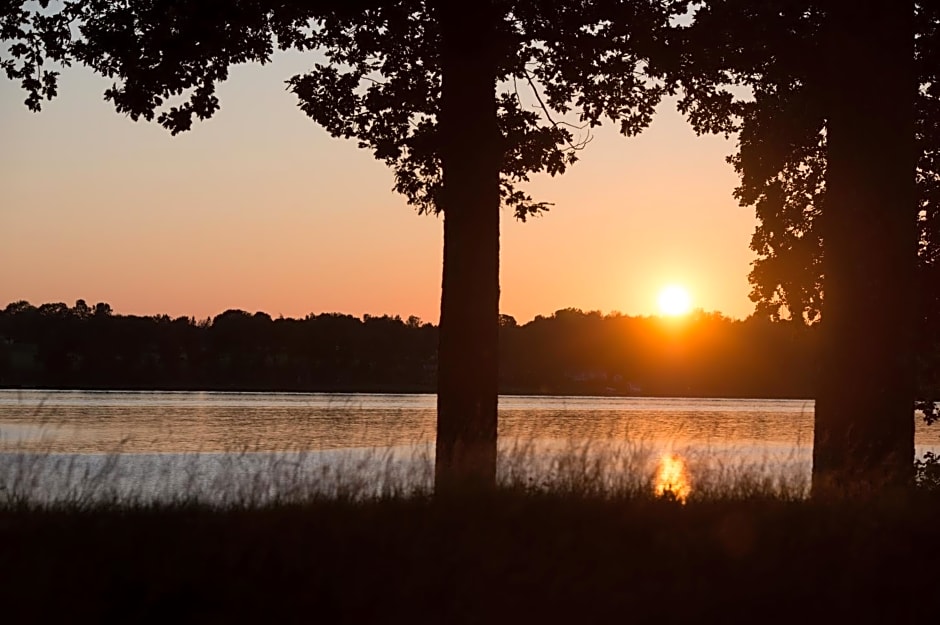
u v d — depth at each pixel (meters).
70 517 11.82
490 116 17.95
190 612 9.73
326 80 23.45
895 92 17.19
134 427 54.47
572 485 14.12
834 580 11.77
